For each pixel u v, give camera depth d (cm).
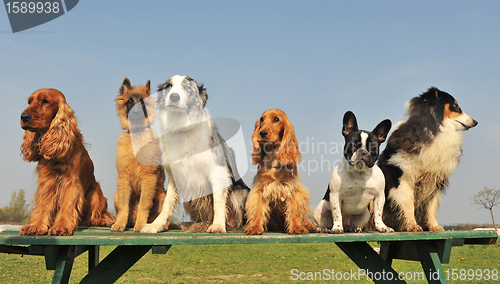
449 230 377
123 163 375
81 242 272
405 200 386
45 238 272
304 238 300
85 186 366
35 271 867
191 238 280
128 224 406
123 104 399
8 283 729
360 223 383
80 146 352
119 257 321
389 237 329
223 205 354
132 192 395
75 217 330
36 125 313
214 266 1073
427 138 381
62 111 330
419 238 338
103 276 317
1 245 301
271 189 354
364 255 395
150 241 277
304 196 357
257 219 344
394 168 394
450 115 398
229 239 286
